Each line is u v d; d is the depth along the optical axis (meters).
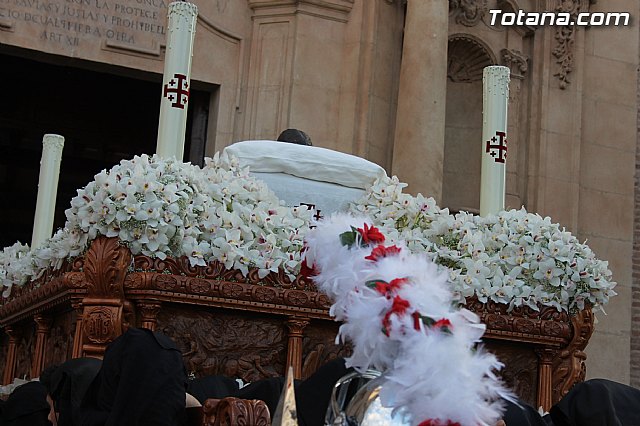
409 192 11.24
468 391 1.84
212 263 4.22
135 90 15.12
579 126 13.30
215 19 12.11
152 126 15.41
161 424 3.06
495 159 6.08
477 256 4.82
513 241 4.93
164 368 3.14
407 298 1.95
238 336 4.26
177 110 5.37
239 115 12.26
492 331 4.72
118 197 4.08
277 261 4.30
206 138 12.36
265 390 3.68
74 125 15.05
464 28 13.01
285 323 4.32
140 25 11.94
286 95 12.13
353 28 12.38
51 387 3.66
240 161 5.11
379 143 12.27
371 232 2.16
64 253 4.45
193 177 4.34
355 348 1.99
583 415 3.68
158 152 5.32
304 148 5.23
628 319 13.15
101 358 4.04
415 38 11.61
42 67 14.48
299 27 12.23
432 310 1.94
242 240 4.33
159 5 12.06
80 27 11.64
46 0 11.51
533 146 13.09
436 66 11.55
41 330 4.93
